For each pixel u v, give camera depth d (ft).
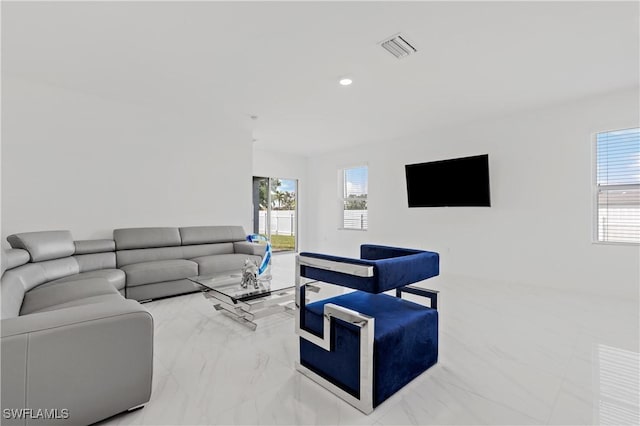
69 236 10.40
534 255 13.74
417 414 5.01
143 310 5.14
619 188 11.94
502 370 6.40
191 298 11.74
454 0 6.61
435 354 6.60
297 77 10.48
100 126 12.29
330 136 18.63
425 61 9.33
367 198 20.88
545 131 13.41
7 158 10.32
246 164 17.28
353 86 11.19
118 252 11.78
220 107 13.51
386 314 6.10
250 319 8.88
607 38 8.02
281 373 6.30
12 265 7.26
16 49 8.65
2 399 3.89
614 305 10.78
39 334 4.14
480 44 8.35
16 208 10.48
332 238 23.59
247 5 6.79
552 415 4.99
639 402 5.32
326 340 5.58
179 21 7.37
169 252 13.05
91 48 8.61
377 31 7.78
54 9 6.88
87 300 6.73
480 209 15.43
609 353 7.15
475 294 12.30
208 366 6.57
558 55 8.93
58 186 11.31
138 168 13.33
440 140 16.97
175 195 14.48
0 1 6.58
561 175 13.00
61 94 11.37
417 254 6.20
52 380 4.22
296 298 6.21
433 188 16.85
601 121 12.00
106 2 6.68
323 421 4.85
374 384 5.13
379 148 20.15
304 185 25.57
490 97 12.21
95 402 4.57
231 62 9.43
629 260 11.59
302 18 7.25
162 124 14.06
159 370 6.40
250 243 15.02
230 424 4.78
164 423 4.79
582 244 12.53
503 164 14.64
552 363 6.69
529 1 6.62
